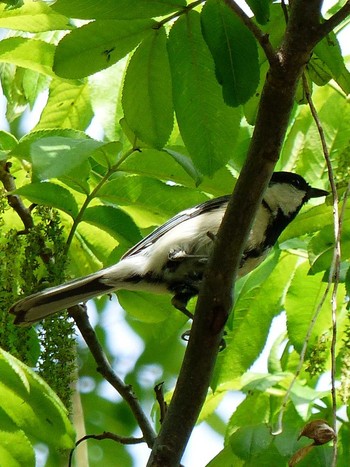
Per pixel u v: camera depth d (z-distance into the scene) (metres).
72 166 6.41
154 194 8.27
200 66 7.03
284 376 8.81
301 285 8.73
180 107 7.14
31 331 8.05
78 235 9.16
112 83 8.71
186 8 6.77
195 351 6.66
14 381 6.07
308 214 8.06
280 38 7.46
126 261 8.66
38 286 7.75
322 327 8.62
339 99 9.43
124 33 6.97
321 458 7.36
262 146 6.33
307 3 6.23
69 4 6.52
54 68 7.09
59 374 7.16
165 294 8.98
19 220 8.85
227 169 8.06
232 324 8.77
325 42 7.25
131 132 7.81
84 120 9.68
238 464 7.66
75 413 8.06
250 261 8.92
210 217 9.16
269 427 7.56
